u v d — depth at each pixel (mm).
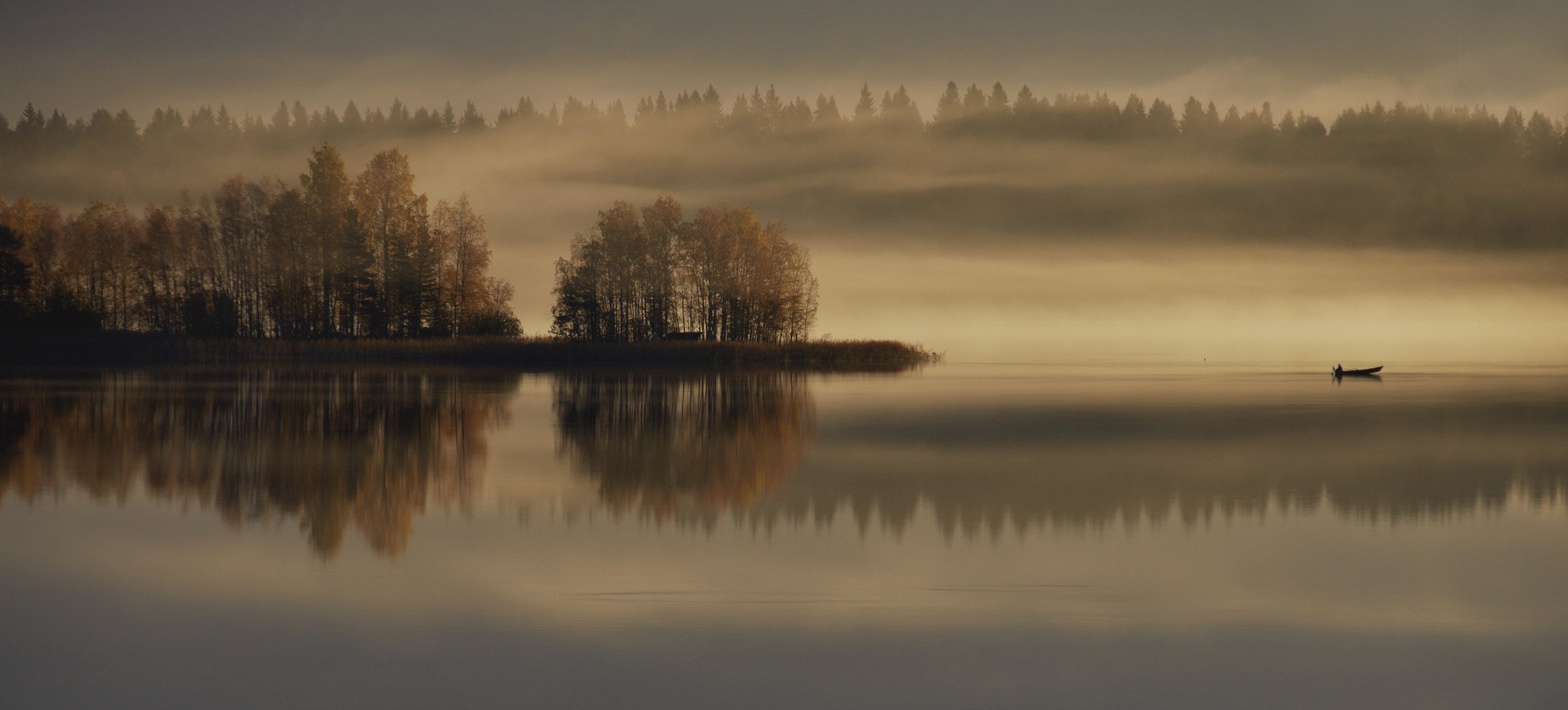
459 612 16281
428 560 19188
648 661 14422
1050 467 30781
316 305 101062
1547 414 48125
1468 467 31484
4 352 82938
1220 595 17453
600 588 17500
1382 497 26359
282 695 13328
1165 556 19969
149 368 75625
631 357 88812
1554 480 29016
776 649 14797
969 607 16688
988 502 25266
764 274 102750
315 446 34094
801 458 32531
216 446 33844
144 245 97125
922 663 14383
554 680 13734
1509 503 25562
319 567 18688
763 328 104375
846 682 13750
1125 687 13688
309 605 16516
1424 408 51406
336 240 98000
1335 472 30203
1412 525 22969
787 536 21391
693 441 36188
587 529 21922
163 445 33781
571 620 15930
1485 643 15320
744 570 18703
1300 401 54875
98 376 65688
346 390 55938
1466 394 60938
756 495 26016
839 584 17844
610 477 28625
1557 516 24031
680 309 107188
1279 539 21422
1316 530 22359
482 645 14891
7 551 19688
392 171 104562
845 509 24188
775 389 59688
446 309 101625
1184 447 35656
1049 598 17172
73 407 45000
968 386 64938
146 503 24266
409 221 103062
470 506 24359
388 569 18609
